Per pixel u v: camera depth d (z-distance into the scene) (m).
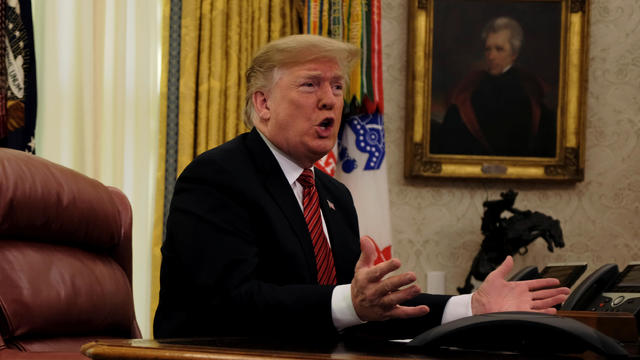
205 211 1.57
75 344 1.74
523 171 3.99
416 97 3.98
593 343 0.89
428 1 4.01
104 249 2.05
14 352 1.45
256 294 1.37
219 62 3.69
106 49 3.69
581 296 1.73
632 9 4.13
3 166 1.74
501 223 3.61
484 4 4.06
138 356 0.82
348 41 3.74
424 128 3.98
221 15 3.72
